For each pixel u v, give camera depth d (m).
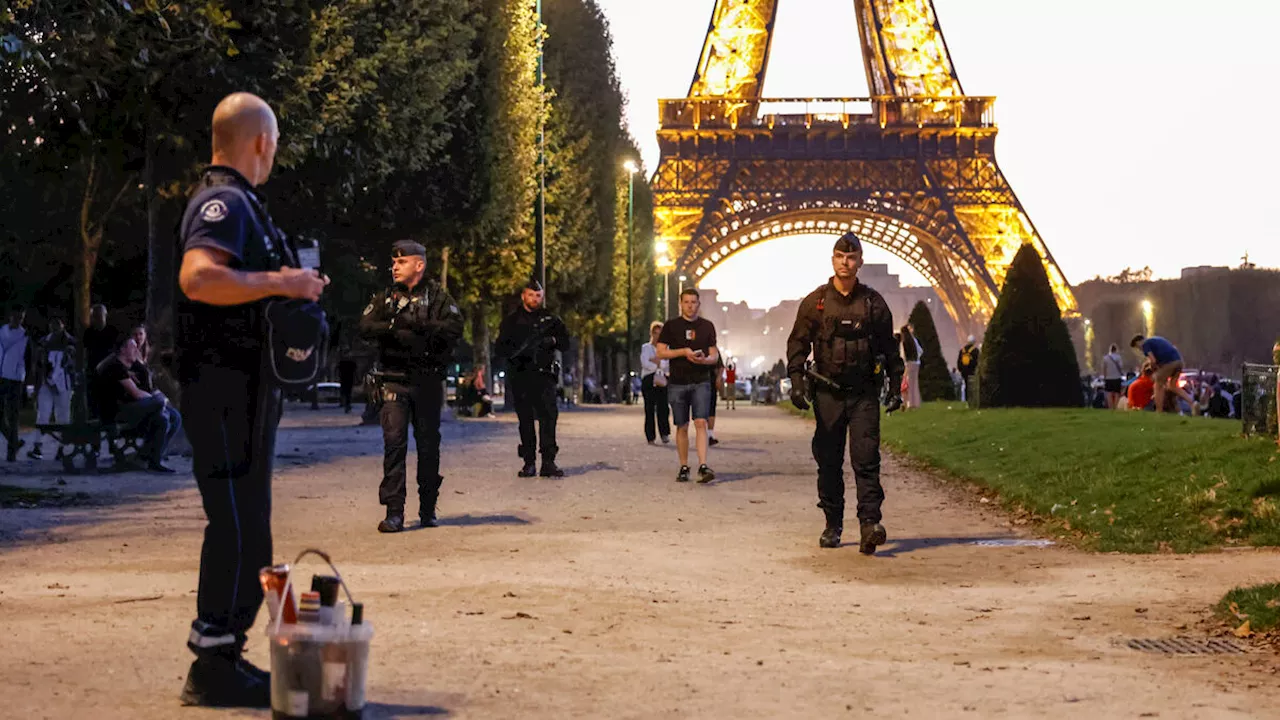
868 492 12.17
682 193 100.44
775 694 6.24
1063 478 16.34
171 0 19.59
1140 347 32.91
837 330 12.29
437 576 10.05
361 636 5.12
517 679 6.45
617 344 89.38
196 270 5.37
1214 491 13.55
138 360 20.47
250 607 5.80
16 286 45.09
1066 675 6.75
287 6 22.67
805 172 100.62
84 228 37.75
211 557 5.70
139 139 23.03
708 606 9.03
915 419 32.41
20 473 19.72
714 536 13.17
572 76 55.03
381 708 5.75
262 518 5.80
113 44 18.25
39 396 27.98
